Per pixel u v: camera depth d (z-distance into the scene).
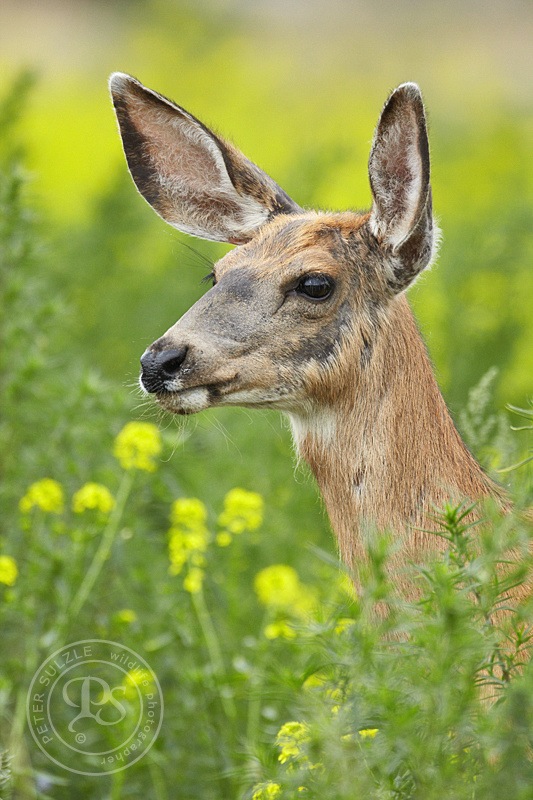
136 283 19.77
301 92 44.62
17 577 11.75
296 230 10.55
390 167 10.28
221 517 12.06
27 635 11.36
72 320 17.19
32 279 14.28
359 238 10.45
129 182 20.70
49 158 34.53
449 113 36.69
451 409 12.61
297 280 10.27
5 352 13.26
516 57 50.59
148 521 12.56
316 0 54.84
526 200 22.14
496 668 8.29
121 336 18.69
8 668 11.39
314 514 14.53
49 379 13.92
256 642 11.23
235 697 10.97
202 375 10.15
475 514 9.64
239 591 12.93
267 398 10.30
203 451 13.67
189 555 11.46
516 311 18.45
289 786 7.69
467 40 52.25
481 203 26.64
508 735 7.02
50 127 38.38
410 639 8.14
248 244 10.69
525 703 7.02
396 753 7.25
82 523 11.91
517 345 18.17
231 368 10.19
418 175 10.05
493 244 19.23
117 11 55.97
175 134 11.94
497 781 7.07
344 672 7.67
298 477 14.84
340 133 30.12
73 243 20.03
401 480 10.06
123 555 11.77
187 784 10.77
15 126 20.44
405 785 7.47
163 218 12.18
